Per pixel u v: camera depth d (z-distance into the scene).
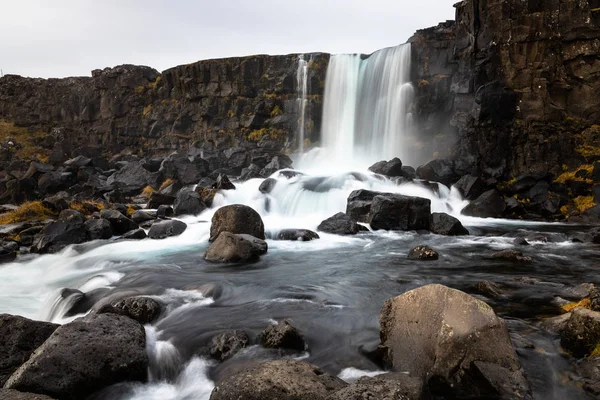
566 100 26.97
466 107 31.23
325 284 12.12
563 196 24.95
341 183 25.94
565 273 13.07
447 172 28.88
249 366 7.08
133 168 36.47
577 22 26.31
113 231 20.41
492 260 14.94
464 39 31.86
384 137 36.91
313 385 6.21
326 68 42.41
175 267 14.20
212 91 46.81
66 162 39.78
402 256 15.77
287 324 8.34
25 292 13.06
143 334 8.31
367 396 5.62
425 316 7.17
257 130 44.03
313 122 42.12
